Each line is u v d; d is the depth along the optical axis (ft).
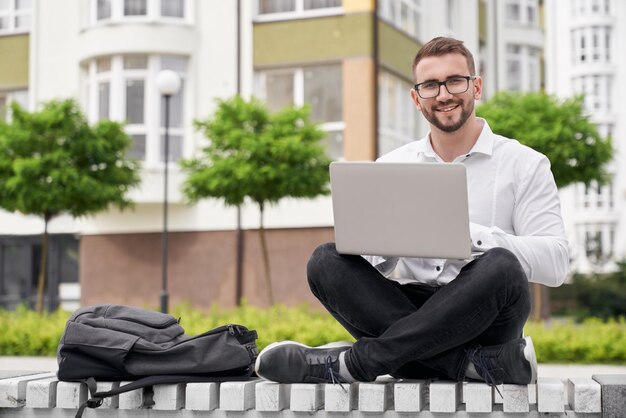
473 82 11.49
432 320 10.11
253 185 48.37
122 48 63.00
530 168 11.40
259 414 10.82
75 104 50.72
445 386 10.30
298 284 59.47
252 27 62.54
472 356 10.31
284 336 37.37
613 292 71.36
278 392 10.69
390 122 63.67
